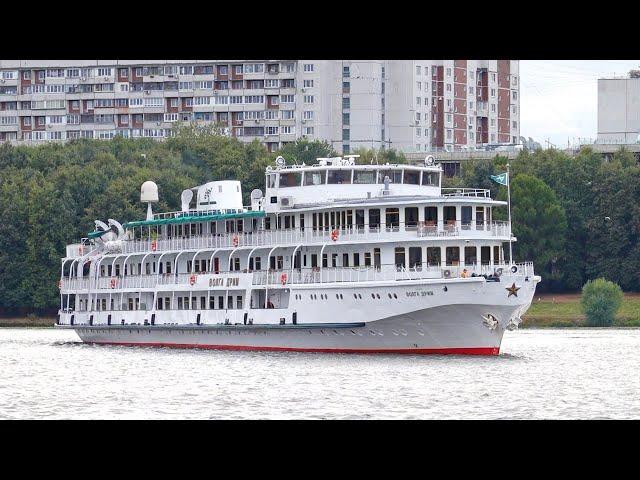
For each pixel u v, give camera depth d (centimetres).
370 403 17112
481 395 17812
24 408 17450
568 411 16550
